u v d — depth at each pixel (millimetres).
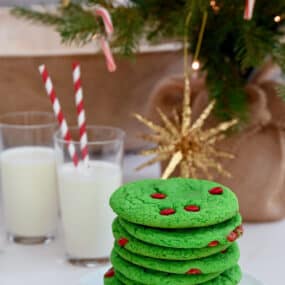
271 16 795
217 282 680
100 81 904
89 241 777
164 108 846
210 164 775
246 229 841
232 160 823
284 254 794
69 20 794
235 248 693
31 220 819
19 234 824
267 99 837
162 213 667
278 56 770
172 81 862
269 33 773
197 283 670
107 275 709
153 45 864
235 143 820
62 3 800
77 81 771
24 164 811
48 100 904
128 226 674
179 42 854
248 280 724
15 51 878
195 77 900
